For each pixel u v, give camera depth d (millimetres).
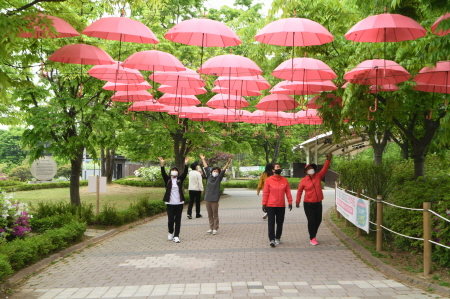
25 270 7371
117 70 9188
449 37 6422
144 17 16453
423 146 10906
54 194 24922
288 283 6324
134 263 7988
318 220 9586
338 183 13922
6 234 8516
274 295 5715
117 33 7641
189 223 13719
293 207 17672
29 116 12859
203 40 8008
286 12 10148
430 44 6664
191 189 14977
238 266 7516
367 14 8961
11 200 9664
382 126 11906
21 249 7562
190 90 11602
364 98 9523
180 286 6250
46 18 6047
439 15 7211
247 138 25906
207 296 5703
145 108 13727
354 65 9383
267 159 33812
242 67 8492
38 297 5848
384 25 6879
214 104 12703
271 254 8523
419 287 6059
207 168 11547
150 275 7012
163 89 11672
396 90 9234
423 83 8383
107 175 31391
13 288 6398
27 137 12344
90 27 7512
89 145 12719
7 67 11828
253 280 6539
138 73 10047
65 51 7973
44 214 12164
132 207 14680
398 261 7438
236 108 12945
